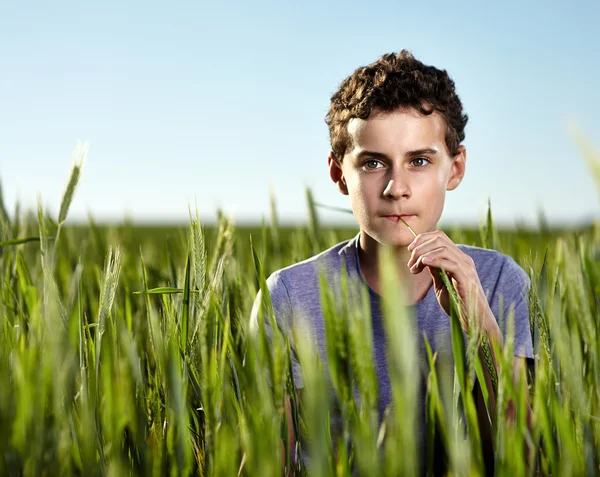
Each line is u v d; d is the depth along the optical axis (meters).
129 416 0.97
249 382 0.87
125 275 1.98
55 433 0.85
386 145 1.47
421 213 1.50
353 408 0.73
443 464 1.01
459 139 1.72
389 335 0.64
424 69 1.64
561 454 0.89
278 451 0.78
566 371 0.91
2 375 0.84
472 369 0.80
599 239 2.10
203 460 1.06
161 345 1.03
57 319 0.90
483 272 1.75
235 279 1.51
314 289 1.74
